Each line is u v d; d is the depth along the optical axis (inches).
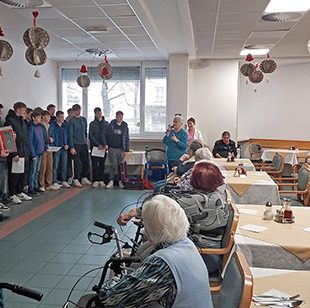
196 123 366.9
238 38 272.5
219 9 199.6
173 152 263.6
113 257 88.7
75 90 372.2
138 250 93.4
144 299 58.9
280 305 63.1
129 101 367.2
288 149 363.6
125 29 244.1
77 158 319.0
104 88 368.2
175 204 66.0
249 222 111.9
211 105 365.7
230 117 364.8
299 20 221.9
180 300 58.6
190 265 60.6
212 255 100.5
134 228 196.2
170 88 334.3
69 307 115.8
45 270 145.8
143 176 318.3
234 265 65.4
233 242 94.7
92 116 372.5
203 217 100.7
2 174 239.8
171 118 335.6
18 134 248.5
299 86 379.9
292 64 381.1
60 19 219.9
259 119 401.4
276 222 112.0
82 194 281.6
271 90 393.7
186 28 234.4
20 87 302.5
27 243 175.5
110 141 316.2
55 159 302.4
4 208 232.5
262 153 359.6
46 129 284.2
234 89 362.6
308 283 71.9
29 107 318.0
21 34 259.8
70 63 369.1
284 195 249.8
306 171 207.9
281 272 77.2
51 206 243.3
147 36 263.6
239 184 184.2
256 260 93.5
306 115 378.6
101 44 290.7
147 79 362.9
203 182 103.3
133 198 269.6
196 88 365.4
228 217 102.2
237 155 335.6
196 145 194.5
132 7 192.7
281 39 275.3
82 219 215.2
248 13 207.3
